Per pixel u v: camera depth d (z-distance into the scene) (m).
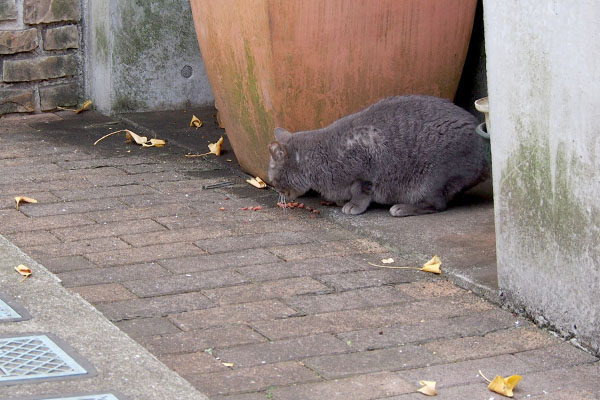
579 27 3.94
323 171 6.18
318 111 6.34
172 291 4.83
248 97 6.49
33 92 8.62
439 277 5.12
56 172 6.94
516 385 3.91
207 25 6.63
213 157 7.49
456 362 4.12
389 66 6.32
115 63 8.57
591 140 3.95
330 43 6.11
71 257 5.28
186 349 4.18
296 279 5.04
